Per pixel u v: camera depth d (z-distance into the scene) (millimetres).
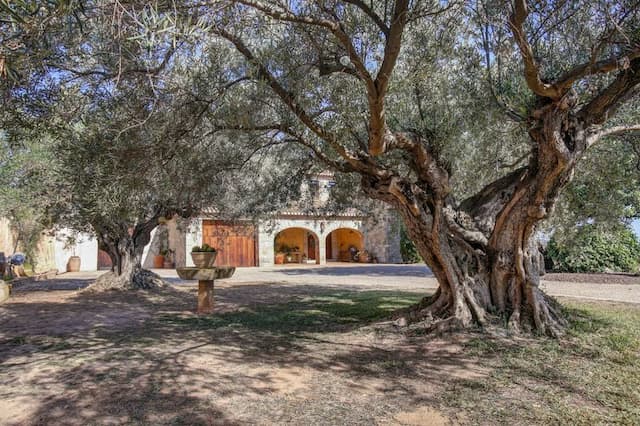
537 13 4742
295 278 16375
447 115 5820
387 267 21922
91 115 4609
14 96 3809
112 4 2379
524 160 7668
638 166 6625
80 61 4105
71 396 3736
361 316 7504
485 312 5816
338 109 5352
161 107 4668
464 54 5852
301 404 3502
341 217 25250
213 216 14242
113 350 5387
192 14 2752
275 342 5723
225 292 12094
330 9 4461
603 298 9000
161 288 13008
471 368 4371
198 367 4566
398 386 3904
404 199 5750
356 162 5629
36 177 10297
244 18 3857
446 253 5867
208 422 3164
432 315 6074
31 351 5473
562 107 4559
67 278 17766
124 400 3623
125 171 4840
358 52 4883
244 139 6477
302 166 8039
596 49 3969
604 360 4535
